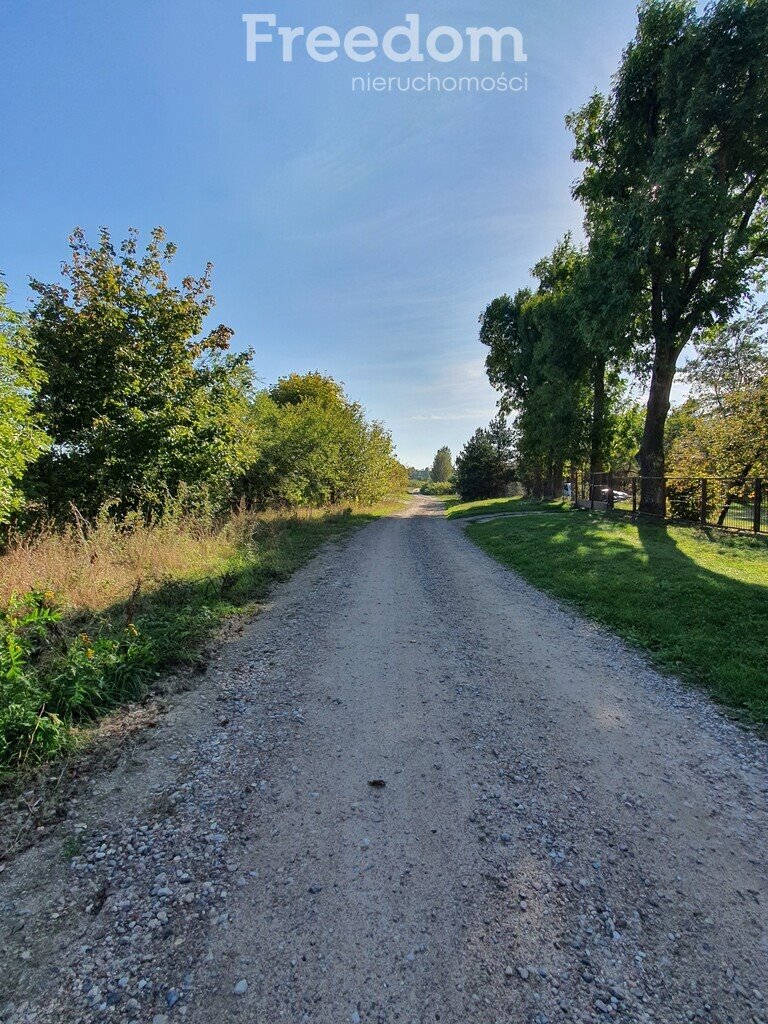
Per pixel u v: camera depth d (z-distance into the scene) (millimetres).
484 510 27641
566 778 3197
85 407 11211
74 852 2547
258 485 18859
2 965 1951
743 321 19781
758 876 2426
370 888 2320
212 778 3176
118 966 1953
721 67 12617
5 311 8133
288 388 40406
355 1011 1780
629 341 16062
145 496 11266
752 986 1889
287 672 4840
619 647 5574
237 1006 1798
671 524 14898
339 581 8914
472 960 1978
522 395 32688
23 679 3619
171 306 12438
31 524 8977
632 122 15781
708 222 12938
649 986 1889
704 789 3105
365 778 3174
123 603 6371
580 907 2234
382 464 34562
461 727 3814
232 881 2365
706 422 18625
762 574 7863
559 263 27891
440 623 6406
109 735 3650
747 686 4344
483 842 2627
